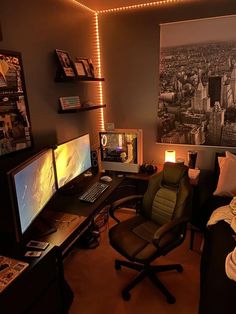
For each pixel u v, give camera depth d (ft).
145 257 5.98
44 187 5.98
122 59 10.22
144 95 10.25
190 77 9.28
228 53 8.61
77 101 8.97
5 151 6.07
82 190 7.79
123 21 9.81
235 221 6.46
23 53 6.54
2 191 5.07
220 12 8.45
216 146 9.57
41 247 4.95
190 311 6.21
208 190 10.10
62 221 6.05
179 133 9.99
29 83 6.81
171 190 7.20
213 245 6.01
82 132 9.76
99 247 8.77
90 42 10.00
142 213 7.85
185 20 8.90
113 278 7.38
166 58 9.46
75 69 8.35
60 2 7.96
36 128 7.20
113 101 10.85
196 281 7.14
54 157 6.59
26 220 5.00
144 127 10.61
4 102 5.95
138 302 6.53
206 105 9.29
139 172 9.44
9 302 3.92
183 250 8.45
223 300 4.43
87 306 6.44
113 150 9.28
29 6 6.66
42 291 4.75
